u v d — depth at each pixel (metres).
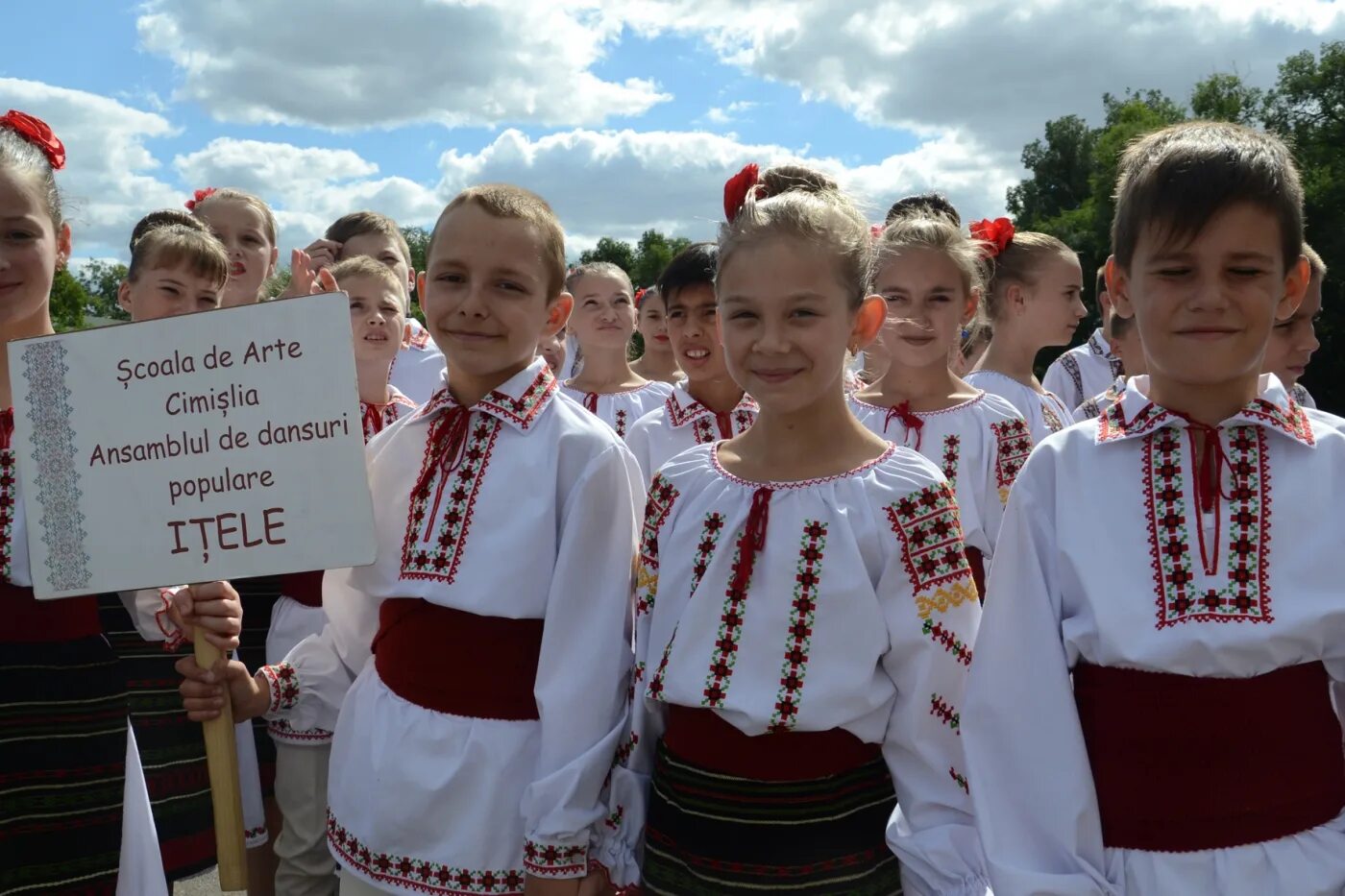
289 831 3.26
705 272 3.80
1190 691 1.78
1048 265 4.69
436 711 2.33
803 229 2.15
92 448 2.35
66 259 2.62
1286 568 1.77
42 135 2.50
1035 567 1.95
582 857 2.19
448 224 2.45
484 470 2.41
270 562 2.33
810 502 2.12
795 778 2.05
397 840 2.32
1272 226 1.78
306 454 2.32
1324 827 1.79
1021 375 4.76
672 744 2.19
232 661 2.57
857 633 2.05
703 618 2.12
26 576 2.38
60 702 2.38
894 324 3.66
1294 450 1.83
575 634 2.29
